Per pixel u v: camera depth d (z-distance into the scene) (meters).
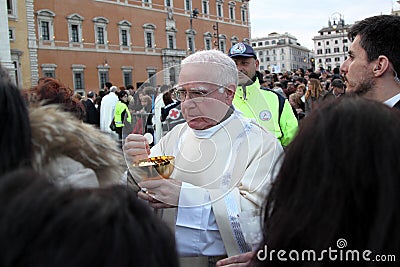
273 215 1.28
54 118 1.44
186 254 2.12
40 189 0.88
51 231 0.81
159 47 49.56
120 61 45.56
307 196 1.17
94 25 43.25
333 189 1.15
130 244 0.87
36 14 38.66
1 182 0.89
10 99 1.23
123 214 0.89
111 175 1.53
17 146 1.22
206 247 2.11
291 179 1.22
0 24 33.47
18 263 0.80
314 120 1.22
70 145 1.44
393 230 1.11
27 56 37.72
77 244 0.81
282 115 3.95
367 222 1.14
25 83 2.48
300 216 1.18
